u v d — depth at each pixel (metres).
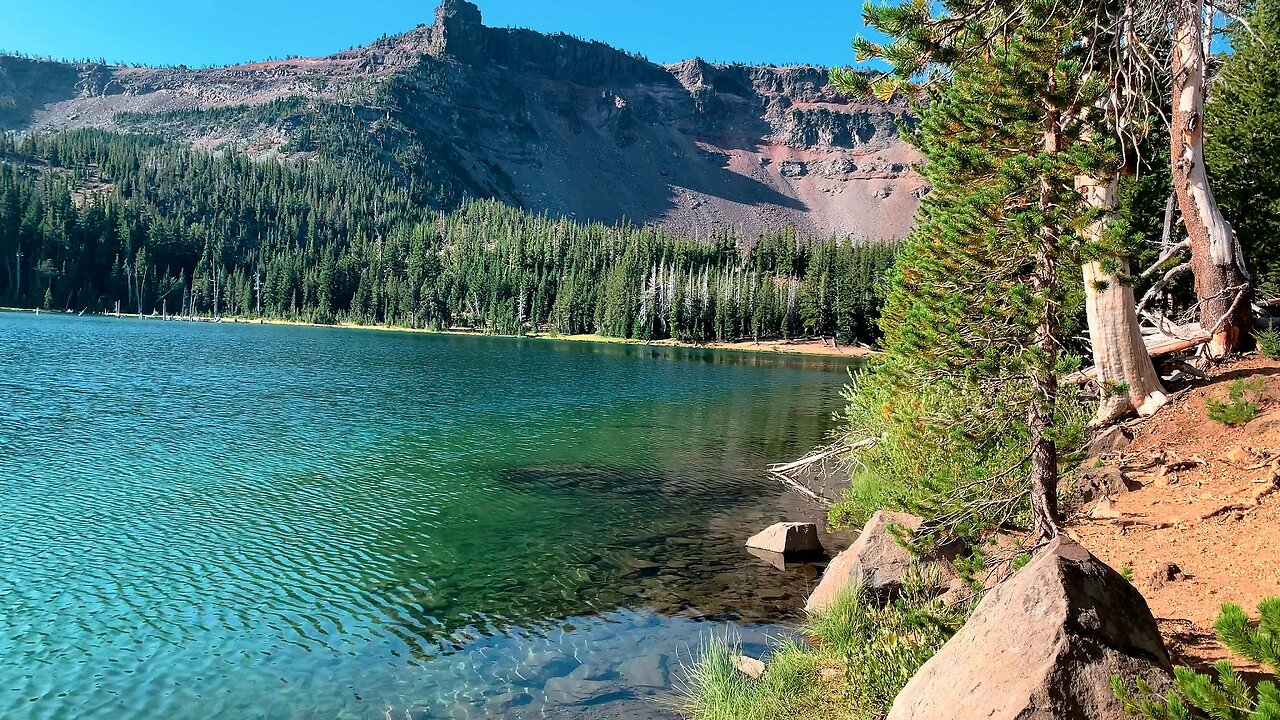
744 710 9.66
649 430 39.50
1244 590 9.30
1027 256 11.60
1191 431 16.02
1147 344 21.91
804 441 37.00
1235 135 24.00
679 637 13.11
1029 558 9.94
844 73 15.66
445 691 11.24
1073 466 10.95
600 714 10.32
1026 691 5.85
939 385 12.98
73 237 193.12
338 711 10.73
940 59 14.72
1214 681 7.02
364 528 20.28
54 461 27.00
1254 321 19.73
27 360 61.31
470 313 192.88
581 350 120.19
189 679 11.77
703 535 20.03
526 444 34.09
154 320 168.25
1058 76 12.59
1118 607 6.50
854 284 144.25
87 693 11.33
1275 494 12.07
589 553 18.36
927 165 17.36
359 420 39.16
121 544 18.50
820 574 16.75
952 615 9.78
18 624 13.77
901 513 13.66
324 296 199.75
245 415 39.12
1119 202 19.08
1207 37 17.39
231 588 15.77
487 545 18.95
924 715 6.68
